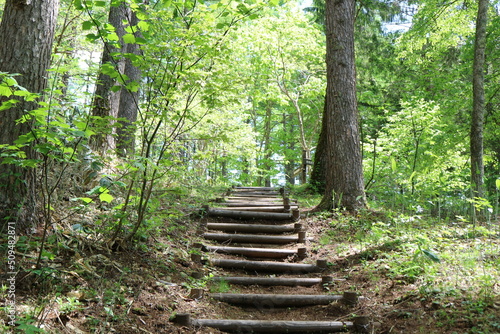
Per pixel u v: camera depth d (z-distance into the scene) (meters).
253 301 4.17
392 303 3.81
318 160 11.29
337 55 8.20
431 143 12.15
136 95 10.44
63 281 3.34
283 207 7.92
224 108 11.69
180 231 6.19
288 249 6.04
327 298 4.19
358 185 7.79
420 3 14.31
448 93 14.02
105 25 3.58
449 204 7.65
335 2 8.33
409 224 6.00
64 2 8.59
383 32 16.42
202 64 4.23
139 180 4.39
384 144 12.28
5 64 3.80
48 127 3.09
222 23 4.11
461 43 15.13
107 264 3.93
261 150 22.09
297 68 16.58
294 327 3.57
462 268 4.12
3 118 3.73
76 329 2.83
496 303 3.26
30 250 3.60
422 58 15.20
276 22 14.74
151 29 4.07
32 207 3.91
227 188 11.32
